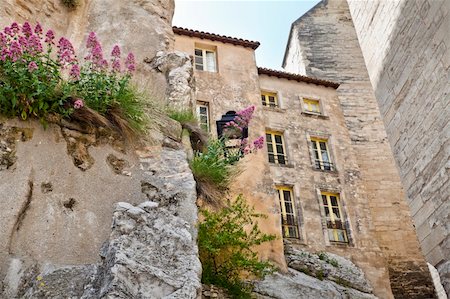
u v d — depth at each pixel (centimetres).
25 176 264
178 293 223
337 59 1952
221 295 593
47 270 234
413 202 832
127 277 216
